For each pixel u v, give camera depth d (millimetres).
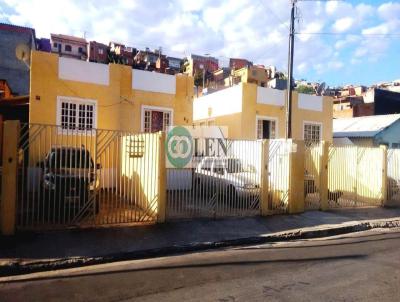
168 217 9727
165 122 16578
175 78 16766
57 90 14219
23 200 7965
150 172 9805
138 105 15891
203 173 10320
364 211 12594
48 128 9531
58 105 14227
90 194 8789
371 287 5344
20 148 7992
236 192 10641
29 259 6512
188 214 10055
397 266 6480
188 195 10102
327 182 12633
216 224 9672
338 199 13203
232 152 10883
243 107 18266
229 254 7457
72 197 8539
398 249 7867
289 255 7324
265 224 9961
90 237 7922
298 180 11719
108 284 5555
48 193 8266
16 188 7824
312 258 7066
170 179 9898
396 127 23859
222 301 4820
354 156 13547
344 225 10203
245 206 10812
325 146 12562
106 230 8453
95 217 8883
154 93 16250
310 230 9508
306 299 4875
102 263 6832
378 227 10758
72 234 8023
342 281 5625
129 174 10594
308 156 12797
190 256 7320
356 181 13578
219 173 10531
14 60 26766
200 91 31891
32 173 8055
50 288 5402
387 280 5676
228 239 8398
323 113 20828
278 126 19250
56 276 6008
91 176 8867
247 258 7090
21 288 5418
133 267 6508
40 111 13914
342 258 7062
